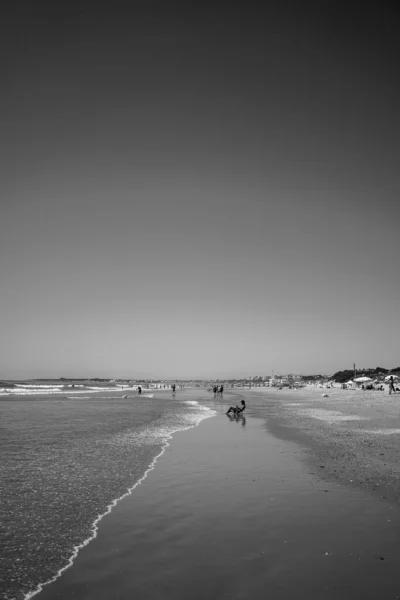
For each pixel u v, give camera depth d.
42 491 9.97
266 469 12.43
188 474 11.79
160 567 6.10
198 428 23.50
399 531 7.52
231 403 52.53
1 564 6.14
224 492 9.97
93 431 21.62
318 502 9.17
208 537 7.23
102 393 91.94
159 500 9.33
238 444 17.30
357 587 5.54
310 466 12.82
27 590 5.40
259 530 7.56
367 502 9.19
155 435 20.19
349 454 14.80
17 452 15.12
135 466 12.80
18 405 46.47
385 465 12.95
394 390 65.00
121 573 5.91
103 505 8.96
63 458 13.98
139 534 7.36
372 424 24.88
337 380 141.75
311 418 29.25
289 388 137.12
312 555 6.51
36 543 6.92
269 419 29.00
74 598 5.22
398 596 5.32
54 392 95.81
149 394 88.50
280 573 5.92
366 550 6.71
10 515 8.27
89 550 6.67
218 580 5.71
